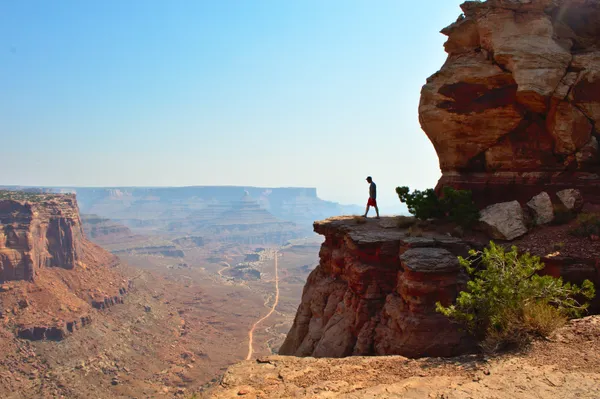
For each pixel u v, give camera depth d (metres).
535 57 16.59
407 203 17.95
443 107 18.67
